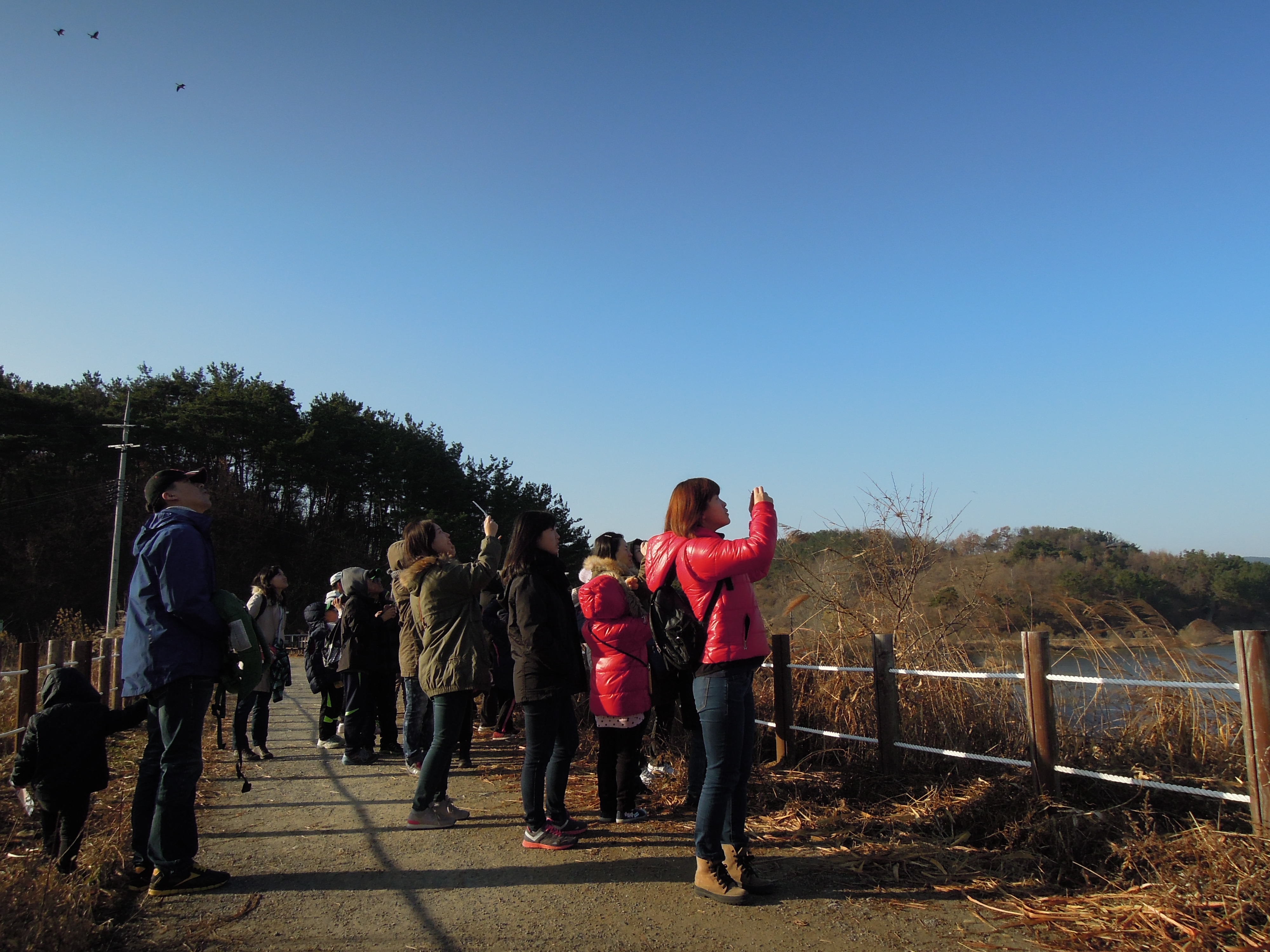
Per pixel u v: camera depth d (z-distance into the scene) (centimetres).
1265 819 349
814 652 684
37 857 358
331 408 4541
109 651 947
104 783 385
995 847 422
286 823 491
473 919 337
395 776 632
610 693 472
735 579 362
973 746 553
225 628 367
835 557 741
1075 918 327
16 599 3550
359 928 328
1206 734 486
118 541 3247
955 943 312
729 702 355
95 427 3888
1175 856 363
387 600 732
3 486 3738
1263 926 304
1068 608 625
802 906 350
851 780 532
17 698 671
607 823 477
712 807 354
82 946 296
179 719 359
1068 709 546
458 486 4638
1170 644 554
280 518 4412
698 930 325
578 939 318
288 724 975
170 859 360
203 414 4069
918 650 654
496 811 511
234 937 319
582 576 513
